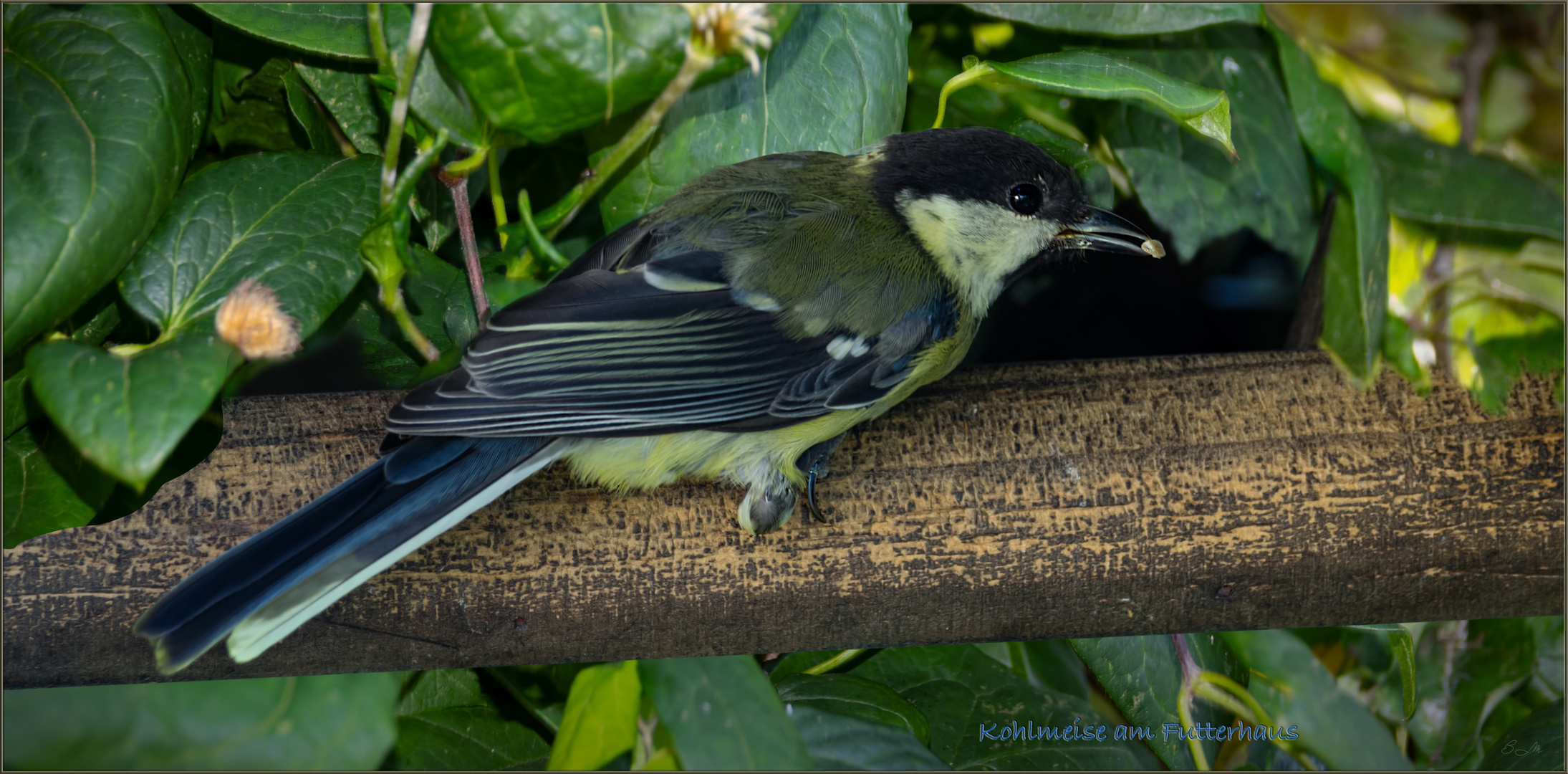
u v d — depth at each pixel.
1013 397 2.35
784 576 2.35
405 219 2.34
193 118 2.36
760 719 2.33
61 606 2.34
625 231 2.36
